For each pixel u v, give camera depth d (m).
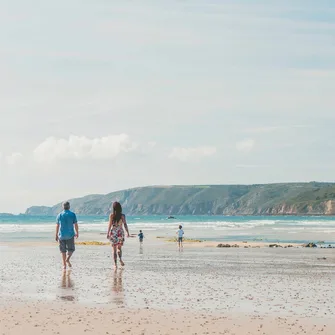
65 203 21.50
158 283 16.95
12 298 13.87
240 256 29.69
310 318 11.37
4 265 23.34
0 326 10.41
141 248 38.25
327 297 14.20
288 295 14.53
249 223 145.12
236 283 17.03
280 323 10.86
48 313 11.75
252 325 10.67
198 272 20.44
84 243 43.66
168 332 10.05
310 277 18.86
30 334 9.79
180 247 39.66
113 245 21.91
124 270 21.14
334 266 23.30
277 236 65.62
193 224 135.75
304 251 34.62
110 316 11.45
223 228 102.75
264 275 19.47
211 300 13.64
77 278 18.28
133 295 14.42
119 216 22.06
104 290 15.36
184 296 14.27
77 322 10.83
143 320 11.08
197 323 10.83
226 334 9.94
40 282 17.19
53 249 35.94
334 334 9.93
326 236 64.81
